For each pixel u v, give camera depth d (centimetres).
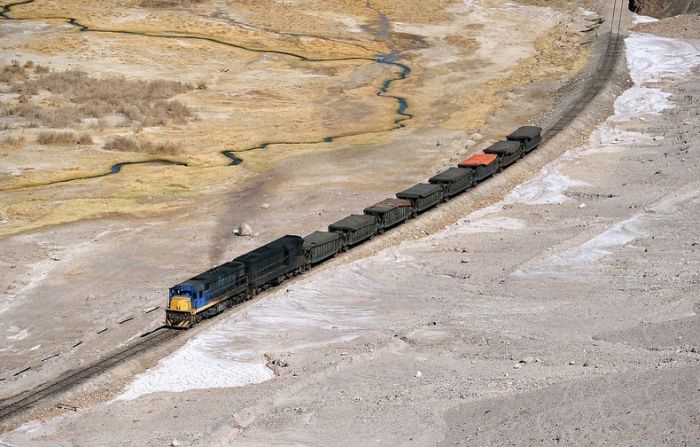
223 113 11212
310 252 6481
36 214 7981
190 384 4831
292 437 3919
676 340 4709
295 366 4891
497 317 5450
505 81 12544
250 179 9006
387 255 6875
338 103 11738
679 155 9031
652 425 3625
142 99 11444
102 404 4653
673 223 7150
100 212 8069
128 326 5841
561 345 4847
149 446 3919
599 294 5741
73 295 6431
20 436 4256
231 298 5900
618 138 9831
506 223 7600
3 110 10675
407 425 3950
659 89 11419
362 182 8781
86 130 10312
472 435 3778
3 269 6862
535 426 3766
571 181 8562
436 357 4862
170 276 6669
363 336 5241
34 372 5291
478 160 8512
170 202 8362
